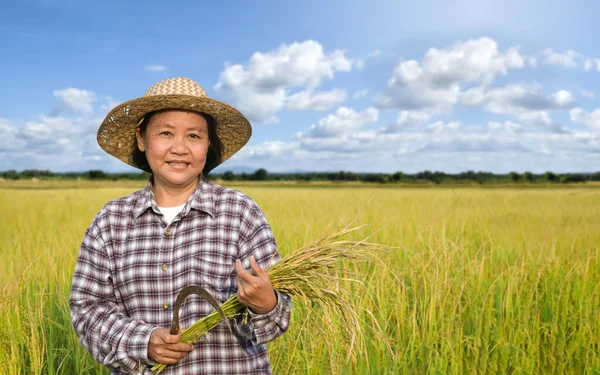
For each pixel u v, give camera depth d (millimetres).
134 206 2105
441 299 4551
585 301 4539
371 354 3611
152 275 1989
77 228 8938
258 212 2102
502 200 15070
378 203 14898
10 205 14344
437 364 3648
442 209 11375
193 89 2113
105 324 1942
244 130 2330
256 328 1811
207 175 2408
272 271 1928
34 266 5148
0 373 3193
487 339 3982
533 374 3699
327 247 2031
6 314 3625
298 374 3408
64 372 3621
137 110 2053
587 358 3699
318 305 2107
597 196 16391
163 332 1818
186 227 2029
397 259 5859
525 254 6410
